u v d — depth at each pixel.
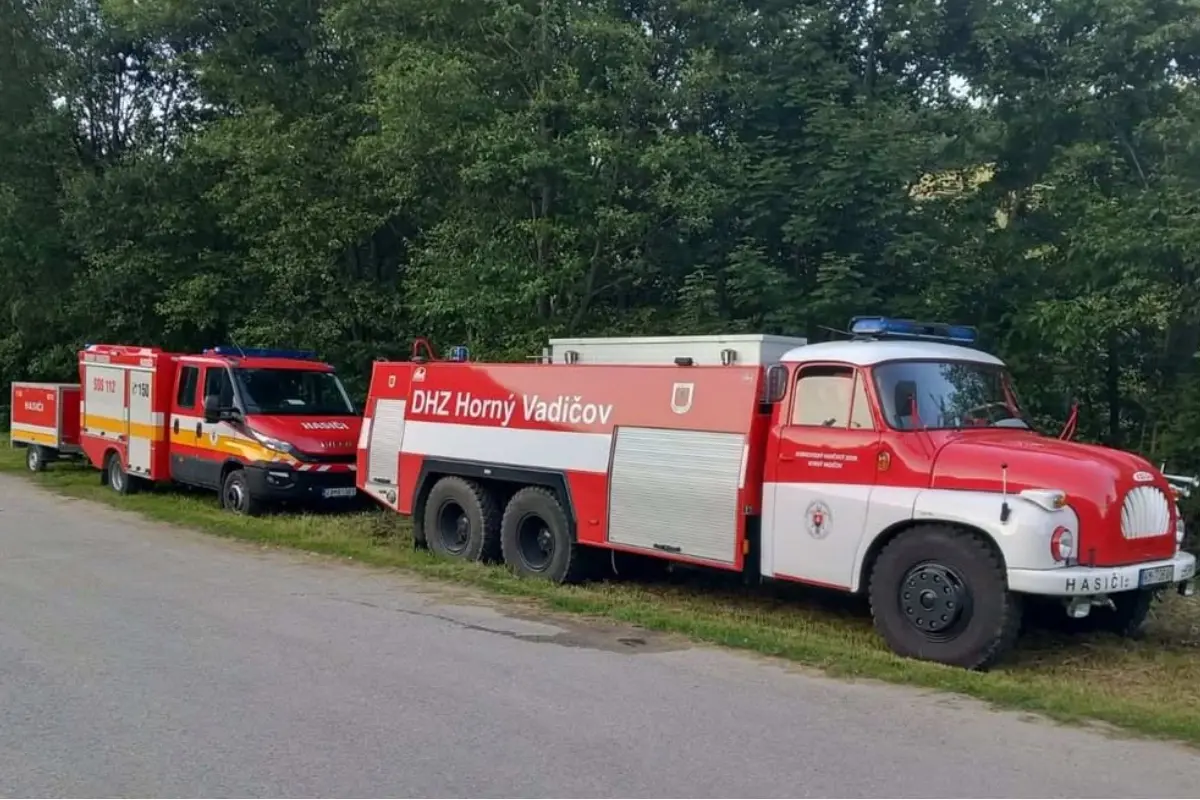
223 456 15.70
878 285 14.88
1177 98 14.55
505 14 15.46
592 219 15.98
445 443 12.19
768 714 6.56
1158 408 14.33
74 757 5.58
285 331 20.38
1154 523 8.11
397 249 22.12
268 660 7.61
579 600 9.84
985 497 7.81
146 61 27.25
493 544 11.80
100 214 23.56
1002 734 6.28
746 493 9.20
